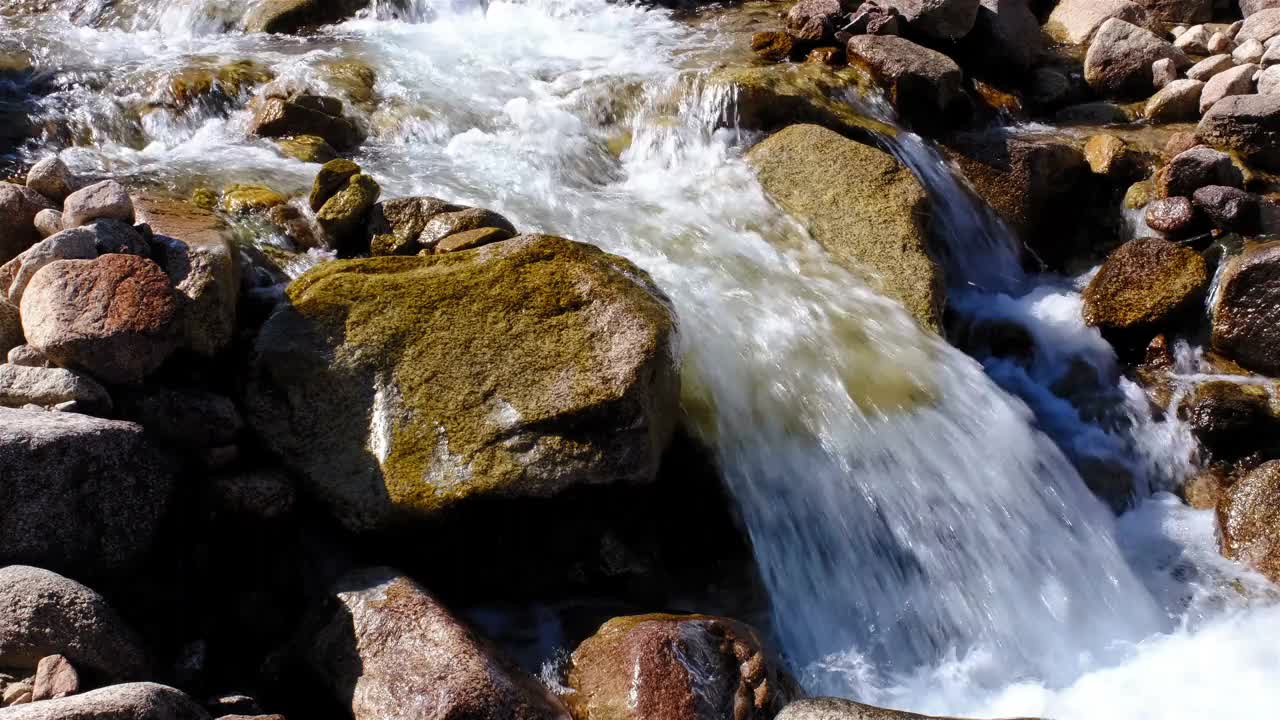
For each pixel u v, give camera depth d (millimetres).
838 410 3820
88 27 5754
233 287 3535
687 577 3490
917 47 5363
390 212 3998
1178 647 3607
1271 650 3535
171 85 4797
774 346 3979
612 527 3385
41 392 3080
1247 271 4391
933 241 4844
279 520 3197
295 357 3379
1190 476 4270
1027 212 5102
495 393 3309
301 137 4641
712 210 4621
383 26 5809
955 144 5219
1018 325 4758
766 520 3607
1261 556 3832
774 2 6434
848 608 3561
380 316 3443
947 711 3352
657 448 3359
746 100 4957
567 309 3441
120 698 2486
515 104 4926
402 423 3295
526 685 2934
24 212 3648
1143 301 4605
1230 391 4324
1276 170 5137
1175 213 4809
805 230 4570
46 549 2840
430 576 3293
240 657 3039
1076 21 6430
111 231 3469
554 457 3225
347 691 2871
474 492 3189
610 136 4977
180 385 3320
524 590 3320
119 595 2949
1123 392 4504
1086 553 3807
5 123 4570
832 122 5043
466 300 3479
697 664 3016
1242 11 6453
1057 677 3508
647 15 6172
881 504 3682
